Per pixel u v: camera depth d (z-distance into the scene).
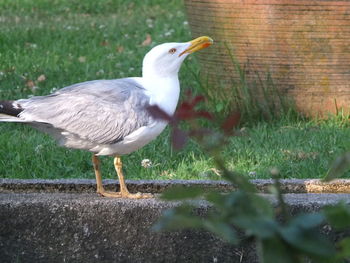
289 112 12.40
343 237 6.98
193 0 12.76
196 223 3.41
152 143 11.42
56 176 10.41
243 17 12.16
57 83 15.13
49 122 7.64
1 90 14.32
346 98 12.36
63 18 22.92
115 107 7.68
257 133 11.78
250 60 12.38
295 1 11.80
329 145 11.30
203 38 8.24
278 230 3.26
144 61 8.20
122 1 25.19
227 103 12.48
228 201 3.46
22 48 18.36
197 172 10.41
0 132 12.12
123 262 7.28
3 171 10.60
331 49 12.03
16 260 7.28
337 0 11.76
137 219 7.18
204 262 7.22
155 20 22.28
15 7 24.38
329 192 8.35
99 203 7.17
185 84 14.56
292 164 10.56
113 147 7.81
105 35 20.00
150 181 8.53
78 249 7.27
